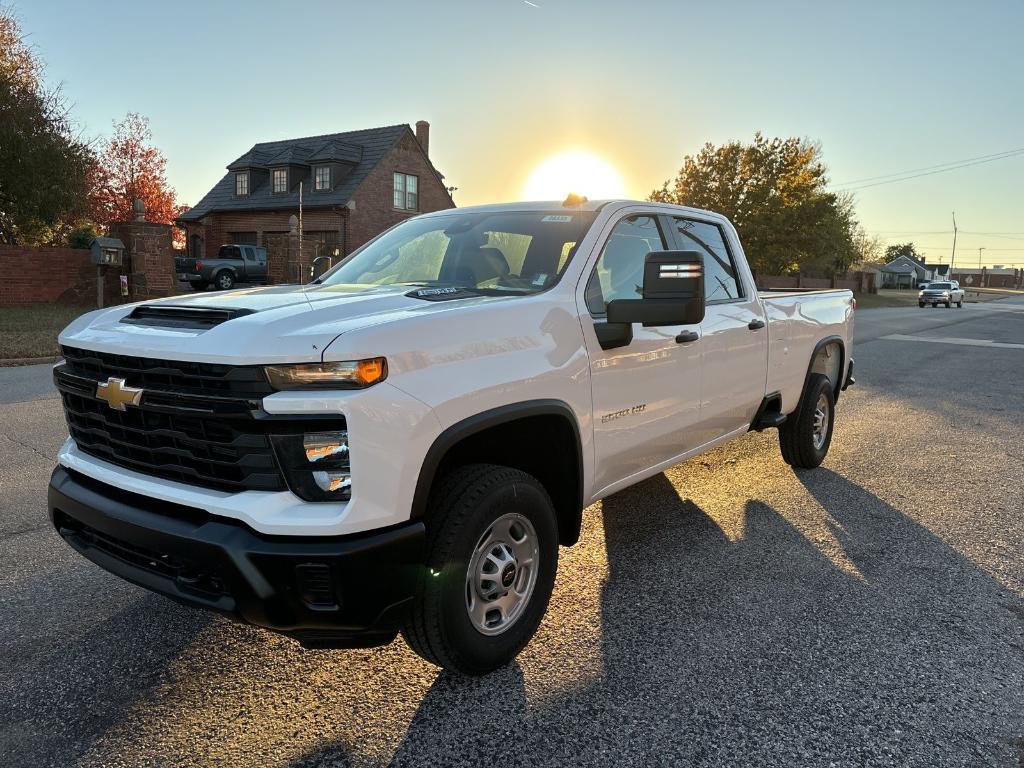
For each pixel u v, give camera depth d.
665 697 2.69
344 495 2.23
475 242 3.63
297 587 2.22
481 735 2.47
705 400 4.04
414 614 2.53
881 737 2.47
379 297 2.83
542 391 2.81
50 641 3.04
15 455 5.75
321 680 2.79
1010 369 12.29
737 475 5.59
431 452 2.38
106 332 2.62
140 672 2.83
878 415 8.04
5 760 2.30
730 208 38.00
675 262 2.87
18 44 22.17
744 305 4.50
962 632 3.19
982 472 5.71
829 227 39.03
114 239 18.38
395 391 2.29
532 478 2.87
